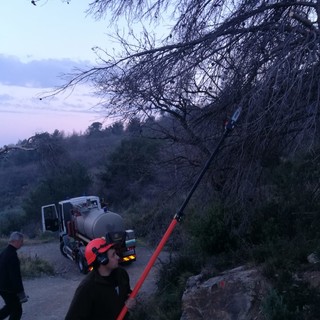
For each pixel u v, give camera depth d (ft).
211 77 22.63
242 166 23.16
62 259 64.03
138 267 53.06
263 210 30.22
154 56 22.70
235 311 22.34
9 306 28.58
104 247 13.96
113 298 13.93
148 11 24.27
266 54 20.99
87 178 110.63
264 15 22.17
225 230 31.99
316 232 27.02
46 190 110.01
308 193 28.73
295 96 18.38
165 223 33.91
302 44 19.26
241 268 26.20
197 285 26.13
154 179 36.91
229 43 21.68
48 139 77.10
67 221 64.23
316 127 19.42
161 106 25.31
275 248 26.14
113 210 95.76
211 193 27.84
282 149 23.16
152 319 27.71
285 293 20.63
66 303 40.19
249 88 21.15
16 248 28.63
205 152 26.27
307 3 21.34
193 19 22.86
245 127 20.26
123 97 23.38
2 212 138.31
